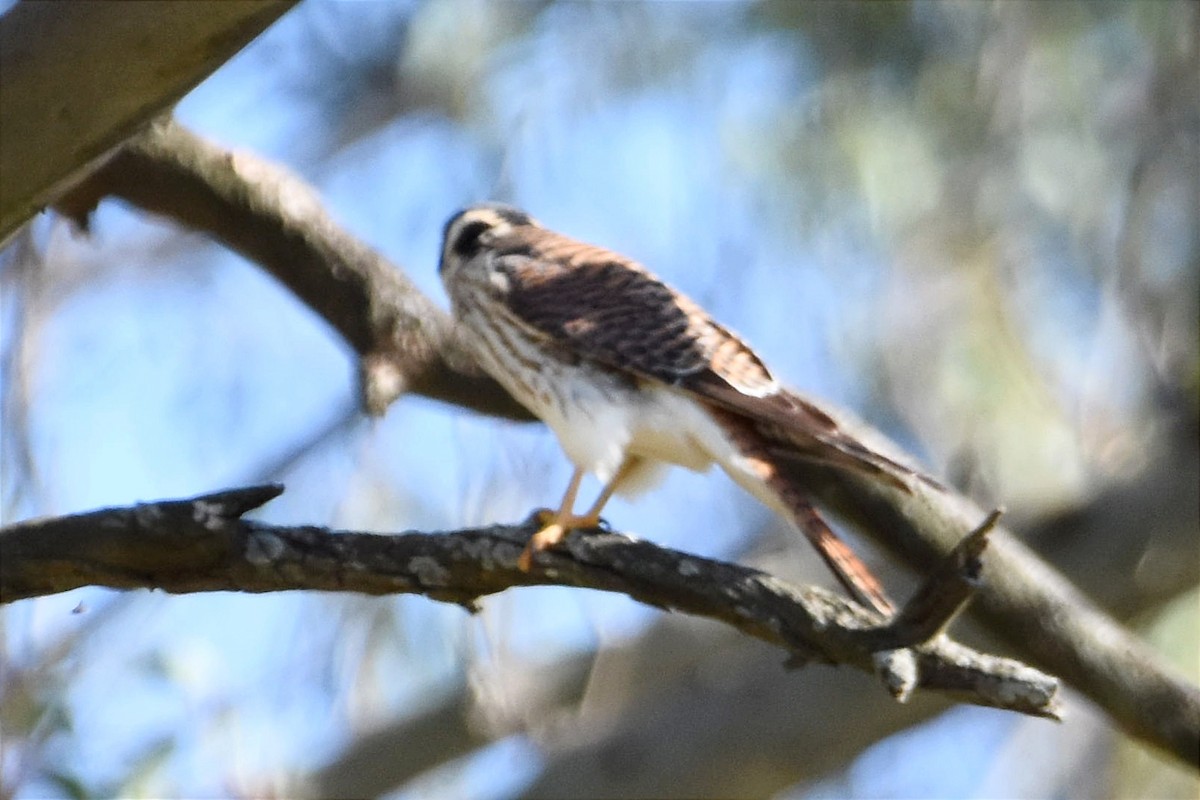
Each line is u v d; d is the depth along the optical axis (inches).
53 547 226.1
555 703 464.1
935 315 453.4
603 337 313.4
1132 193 425.7
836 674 423.8
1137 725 314.5
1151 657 316.2
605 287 324.2
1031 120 447.2
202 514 228.1
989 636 342.6
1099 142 447.8
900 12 451.5
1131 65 449.1
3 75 201.2
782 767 422.3
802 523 285.4
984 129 446.6
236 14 199.5
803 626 226.7
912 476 281.9
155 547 227.1
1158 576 420.2
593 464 309.9
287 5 202.1
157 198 349.4
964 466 440.5
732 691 433.1
